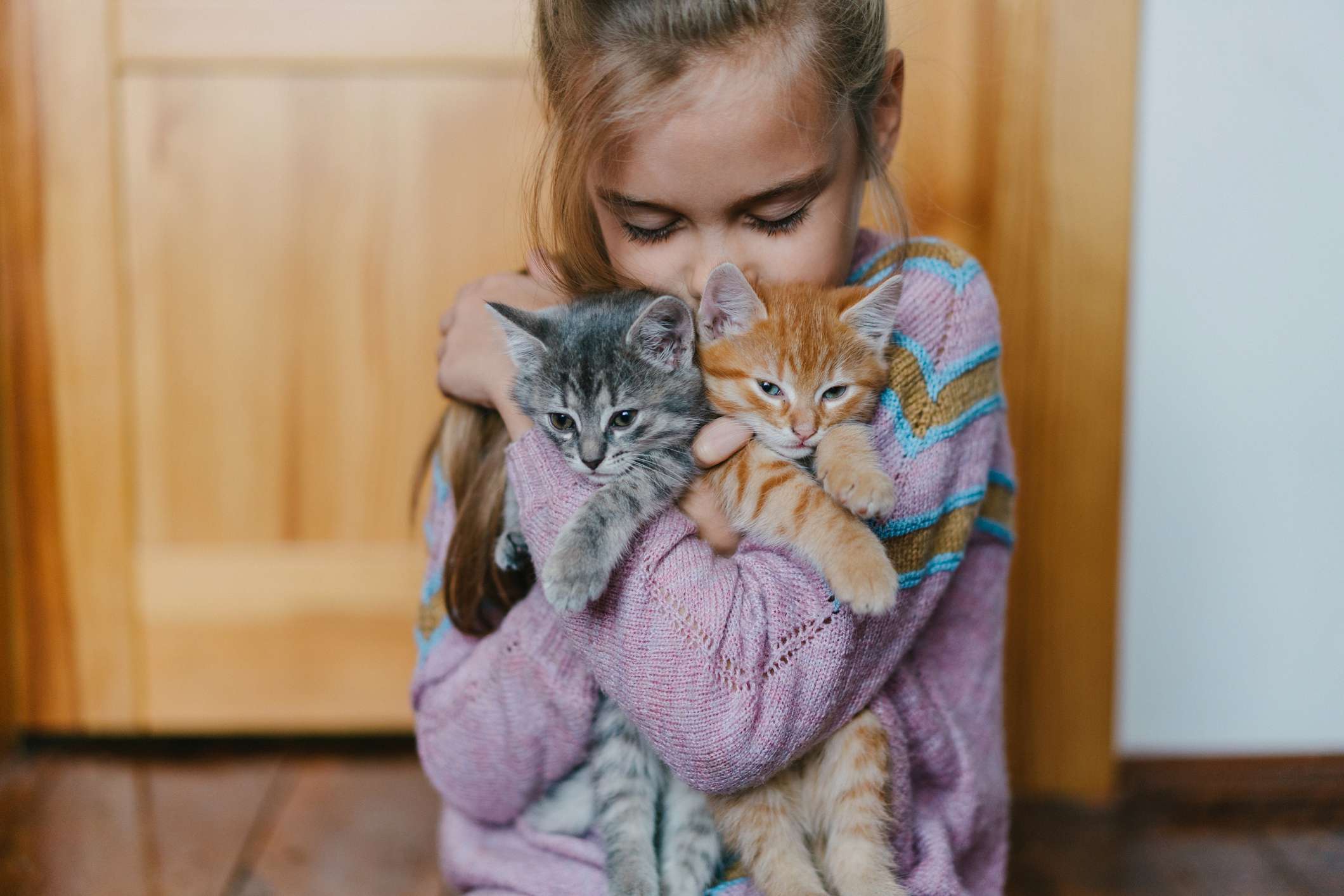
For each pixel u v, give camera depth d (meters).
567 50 0.64
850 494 0.63
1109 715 1.01
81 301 1.03
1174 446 0.98
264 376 1.04
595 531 0.63
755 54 0.61
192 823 0.98
